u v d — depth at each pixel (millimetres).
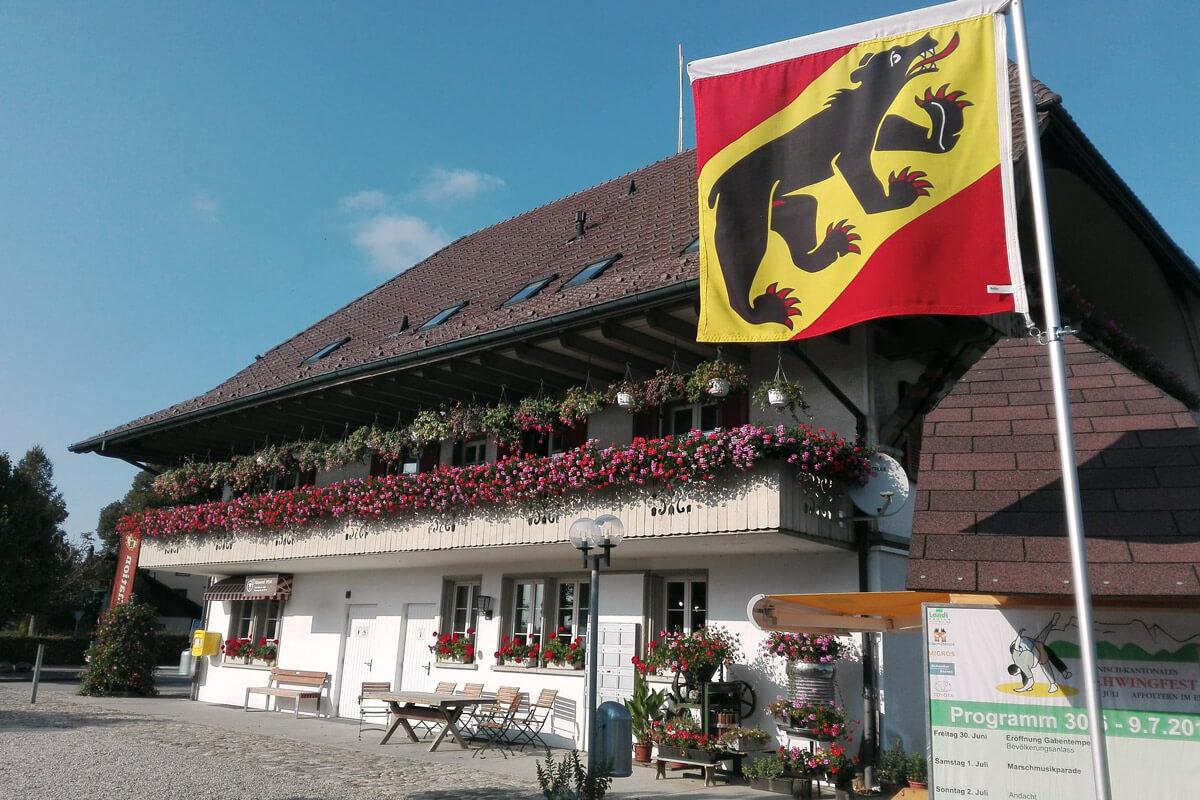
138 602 21906
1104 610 5348
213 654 20281
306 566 17531
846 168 7746
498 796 9203
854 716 10562
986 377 6648
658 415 12938
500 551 13219
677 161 19719
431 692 15500
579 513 11641
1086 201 13469
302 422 17672
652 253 13969
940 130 7289
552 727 13445
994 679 5500
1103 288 15320
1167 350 15234
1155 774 5105
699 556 12352
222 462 18906
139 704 19172
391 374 14188
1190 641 5148
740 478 10156
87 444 20953
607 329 11320
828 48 8172
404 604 16531
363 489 14633
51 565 28656
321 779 10062
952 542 5465
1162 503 5262
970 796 5434
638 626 12727
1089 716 4727
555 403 12812
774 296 8000
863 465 10602
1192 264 14297
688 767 11141
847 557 11008
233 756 11711
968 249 7004
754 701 11352
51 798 8555
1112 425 5922
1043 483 5664
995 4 7277
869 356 11492
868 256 7430
